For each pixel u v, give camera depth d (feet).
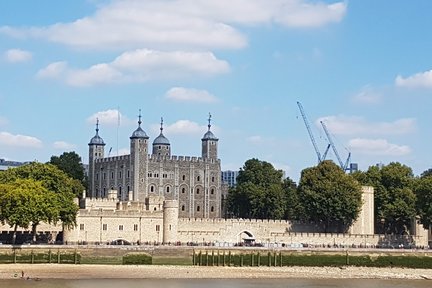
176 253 532.32
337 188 655.76
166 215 604.90
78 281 412.36
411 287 440.04
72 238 563.48
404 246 619.67
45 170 561.84
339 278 475.72
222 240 631.15
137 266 475.31
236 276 458.50
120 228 587.68
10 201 492.54
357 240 645.51
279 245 586.04
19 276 423.64
